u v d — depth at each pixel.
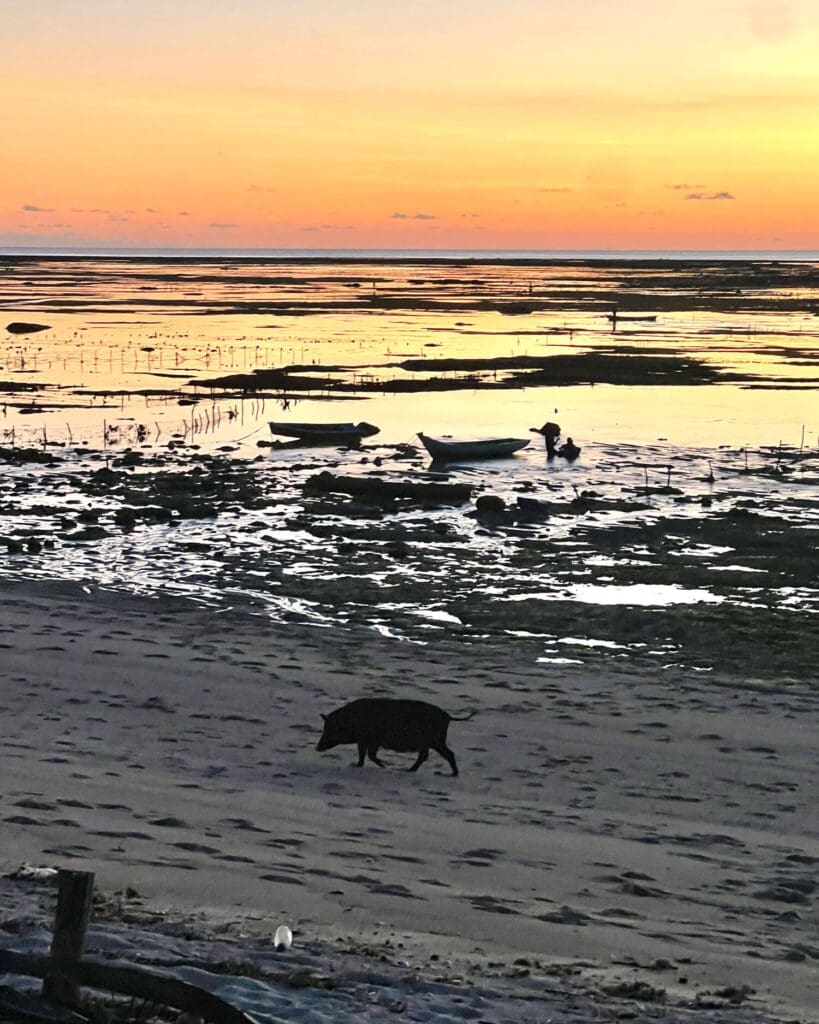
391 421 68.88
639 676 28.47
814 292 184.62
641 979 11.59
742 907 14.95
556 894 14.80
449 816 18.38
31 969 7.74
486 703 25.83
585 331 120.44
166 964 9.78
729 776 21.80
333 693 26.25
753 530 43.16
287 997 9.19
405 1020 8.94
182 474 53.28
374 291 198.00
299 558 39.72
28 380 83.69
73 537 41.78
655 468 55.12
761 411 70.94
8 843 14.76
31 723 23.08
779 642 31.50
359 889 14.02
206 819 17.02
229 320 135.75
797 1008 11.14
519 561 39.47
